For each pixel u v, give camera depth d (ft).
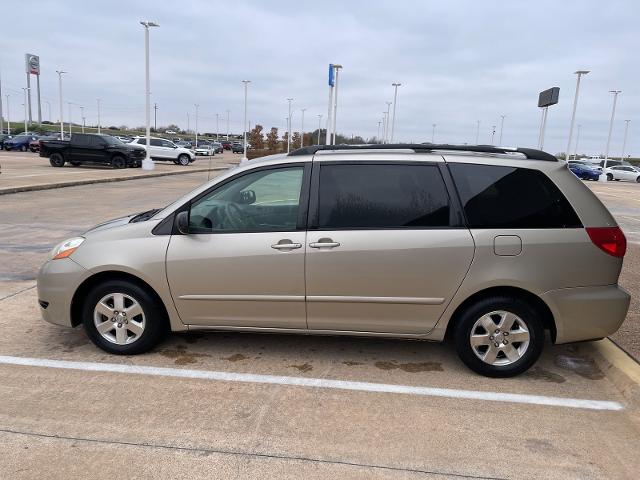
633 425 11.43
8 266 23.99
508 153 13.78
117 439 10.49
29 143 162.81
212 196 13.70
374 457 10.07
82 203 48.65
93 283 14.29
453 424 11.29
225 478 9.39
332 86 113.09
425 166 13.10
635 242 33.81
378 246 12.82
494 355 13.28
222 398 12.22
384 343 15.66
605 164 175.42
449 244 12.70
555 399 12.49
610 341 15.25
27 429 10.75
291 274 13.15
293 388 12.78
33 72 359.87
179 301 13.76
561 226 12.81
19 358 14.15
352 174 13.24
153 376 13.25
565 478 9.58
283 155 14.03
